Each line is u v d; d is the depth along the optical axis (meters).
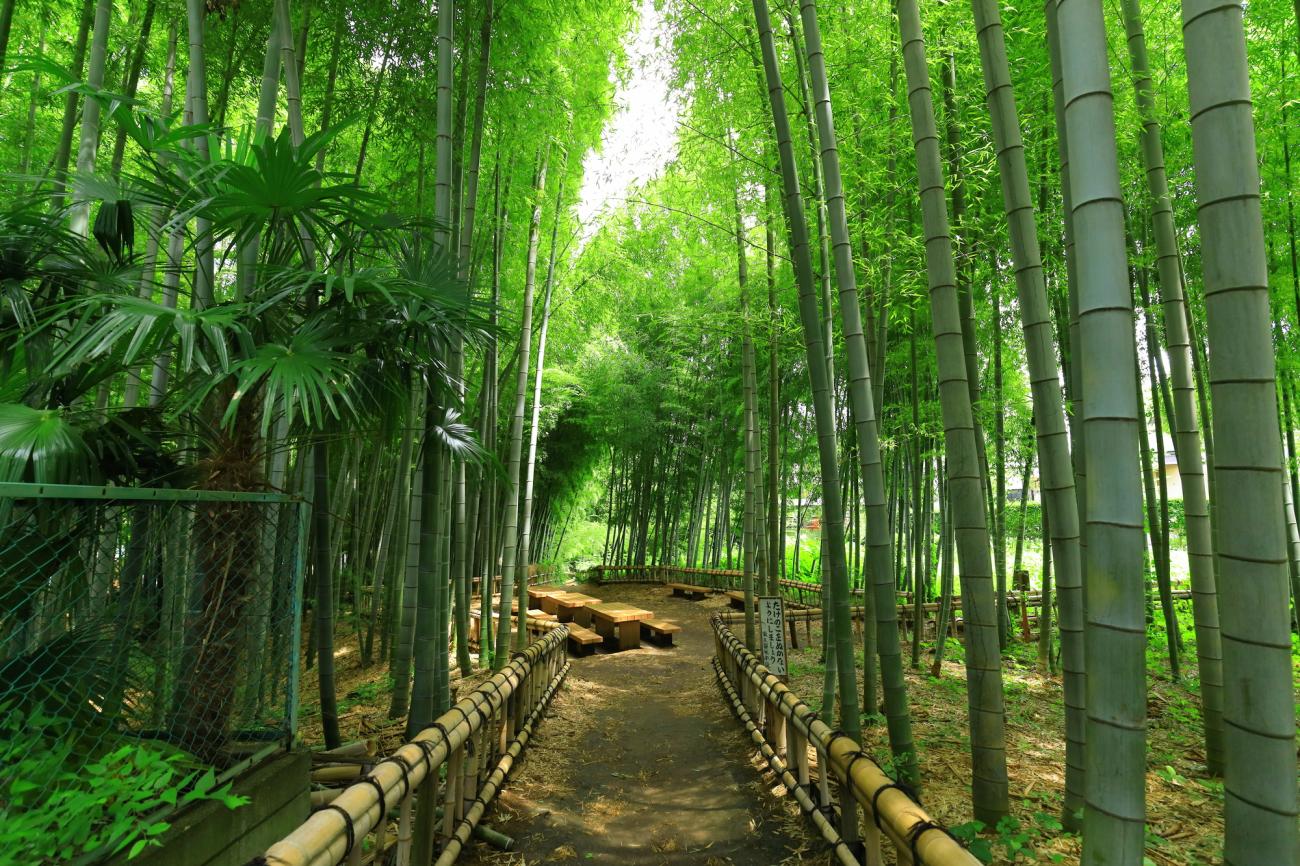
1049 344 2.47
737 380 9.93
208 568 2.09
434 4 4.75
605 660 7.26
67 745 1.58
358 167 5.09
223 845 1.78
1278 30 4.29
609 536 15.58
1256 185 1.16
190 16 3.01
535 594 10.31
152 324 1.90
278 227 2.48
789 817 3.01
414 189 5.70
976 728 2.50
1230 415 1.16
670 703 5.48
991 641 2.48
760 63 4.55
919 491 5.95
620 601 11.97
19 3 4.45
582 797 3.41
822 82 2.92
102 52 3.30
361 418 2.62
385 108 5.05
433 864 2.38
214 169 2.26
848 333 2.84
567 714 4.98
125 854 1.50
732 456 11.69
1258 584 1.11
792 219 3.12
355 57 4.98
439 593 3.43
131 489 1.59
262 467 2.73
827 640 4.05
